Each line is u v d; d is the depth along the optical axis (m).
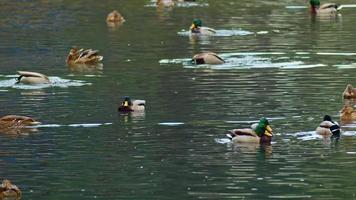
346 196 23.58
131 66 42.19
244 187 24.42
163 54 45.38
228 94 35.56
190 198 23.61
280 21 57.22
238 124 30.84
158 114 32.53
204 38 50.66
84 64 42.91
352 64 41.62
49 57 45.03
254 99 34.59
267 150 27.86
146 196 23.83
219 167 26.20
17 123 31.12
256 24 55.97
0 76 40.22
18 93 36.56
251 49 46.31
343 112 31.34
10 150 28.25
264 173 25.56
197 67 41.59
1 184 24.44
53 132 30.28
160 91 36.44
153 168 26.20
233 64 42.22
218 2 68.19
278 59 43.22
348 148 27.92
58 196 23.94
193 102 34.28
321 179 24.98
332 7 60.81
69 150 28.14
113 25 56.41
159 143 28.73
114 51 46.53
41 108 33.72
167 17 60.22
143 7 66.25
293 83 37.50
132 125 31.00
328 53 44.69
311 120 31.23
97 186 24.72
